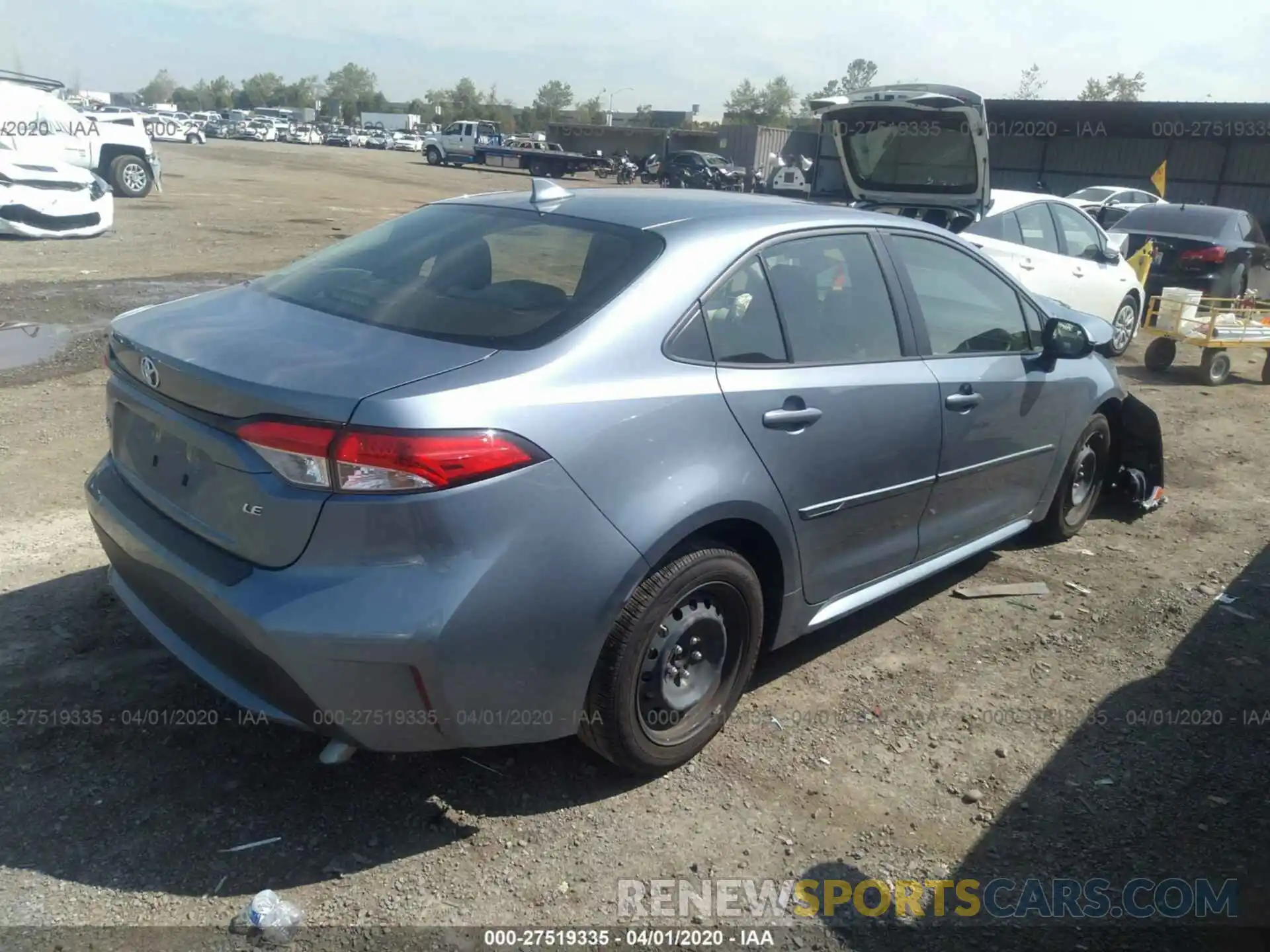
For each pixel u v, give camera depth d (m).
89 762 3.14
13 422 6.25
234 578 2.67
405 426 2.52
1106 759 3.48
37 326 8.91
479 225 3.60
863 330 3.73
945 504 4.18
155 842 2.83
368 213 21.36
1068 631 4.43
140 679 3.59
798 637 3.72
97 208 14.73
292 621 2.53
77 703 3.43
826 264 3.67
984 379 4.20
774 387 3.30
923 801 3.21
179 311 3.36
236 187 26.33
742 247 3.37
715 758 3.38
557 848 2.92
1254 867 2.96
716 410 3.10
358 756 3.27
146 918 2.57
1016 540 5.46
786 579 3.46
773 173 33.03
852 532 3.71
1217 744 3.59
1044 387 4.59
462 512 2.56
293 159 45.97
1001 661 4.14
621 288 3.06
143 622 3.17
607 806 3.11
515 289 3.13
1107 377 5.26
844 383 3.53
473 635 2.61
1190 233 12.43
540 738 2.89
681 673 3.23
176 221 17.44
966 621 4.48
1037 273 8.92
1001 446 4.40
